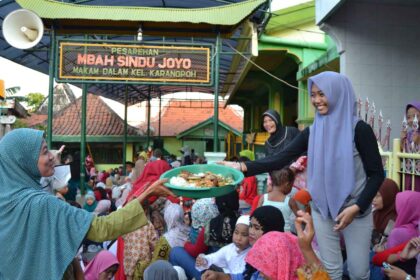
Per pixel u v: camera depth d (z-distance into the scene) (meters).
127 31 10.05
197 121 30.31
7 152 2.08
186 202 5.42
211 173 2.89
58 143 21.34
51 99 9.66
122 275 4.04
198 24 9.70
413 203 3.15
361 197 2.43
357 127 2.51
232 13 9.52
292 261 2.40
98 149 21.89
